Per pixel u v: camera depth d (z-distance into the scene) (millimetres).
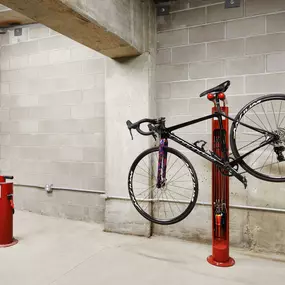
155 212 3109
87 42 2633
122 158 3178
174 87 3078
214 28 2898
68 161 3746
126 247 2787
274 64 2668
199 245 2863
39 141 3936
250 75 2756
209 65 2920
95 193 3586
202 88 2951
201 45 2955
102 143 3535
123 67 3148
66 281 2135
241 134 2756
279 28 2650
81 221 3648
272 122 2658
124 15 2594
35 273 2250
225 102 2449
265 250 2688
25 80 4008
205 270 2318
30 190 4023
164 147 2461
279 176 2627
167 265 2404
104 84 3500
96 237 3066
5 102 4168
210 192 2902
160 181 2512
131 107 3115
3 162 4203
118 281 2139
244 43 2779
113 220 3227
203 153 2371
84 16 2066
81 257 2551
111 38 2535
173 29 3074
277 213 2643
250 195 2744
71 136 3721
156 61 3162
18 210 4102
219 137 2350
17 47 4051
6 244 2811
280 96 2256
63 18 2098
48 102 3857
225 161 2268
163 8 3113
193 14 2986
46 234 3150
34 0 1825
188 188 2998
